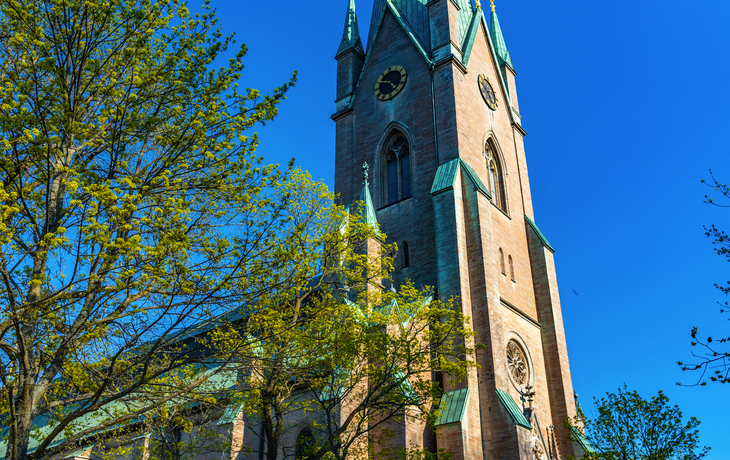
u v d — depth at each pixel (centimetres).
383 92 5725
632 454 3791
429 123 5228
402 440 3497
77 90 1944
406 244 4903
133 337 1936
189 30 2136
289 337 2495
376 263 3158
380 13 6194
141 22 2027
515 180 5716
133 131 1964
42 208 1933
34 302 1677
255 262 2073
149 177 2028
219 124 2080
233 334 2462
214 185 2091
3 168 1748
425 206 4906
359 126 5769
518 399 4438
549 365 4947
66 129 1841
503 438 3803
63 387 2197
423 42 5725
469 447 3725
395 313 3262
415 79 5512
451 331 3372
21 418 1706
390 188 5369
